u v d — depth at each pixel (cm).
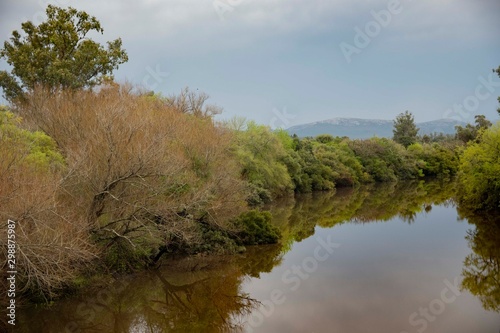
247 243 2691
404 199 5194
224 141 2816
